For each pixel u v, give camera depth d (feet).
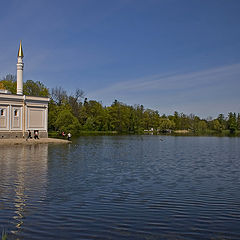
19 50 245.24
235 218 46.11
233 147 205.87
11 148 169.17
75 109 440.45
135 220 44.78
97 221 44.14
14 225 42.32
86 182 71.82
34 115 239.91
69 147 183.62
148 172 88.99
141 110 595.06
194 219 45.50
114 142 246.47
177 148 193.16
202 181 75.25
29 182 70.59
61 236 38.81
